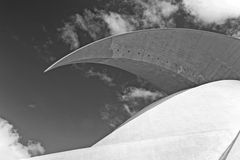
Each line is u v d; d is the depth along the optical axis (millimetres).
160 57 22125
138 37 21234
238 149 12836
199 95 17188
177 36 21422
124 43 21203
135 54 21797
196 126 14859
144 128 14891
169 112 15852
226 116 15422
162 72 22812
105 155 12727
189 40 21562
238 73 21641
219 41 21219
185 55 22078
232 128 14469
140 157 12789
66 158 12602
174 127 14867
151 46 21719
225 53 21578
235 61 21516
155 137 14359
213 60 22000
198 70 22391
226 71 21984
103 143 14477
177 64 22328
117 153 12828
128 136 14570
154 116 15609
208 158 12930
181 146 13273
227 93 17562
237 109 16047
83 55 20641
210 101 16609
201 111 15820
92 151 12820
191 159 12906
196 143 13406
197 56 22031
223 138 13727
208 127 14742
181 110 15953
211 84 18812
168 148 13156
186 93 17422
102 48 20859
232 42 20969
